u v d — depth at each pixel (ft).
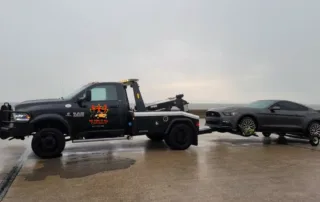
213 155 25.38
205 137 39.60
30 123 23.50
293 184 16.47
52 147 23.93
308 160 23.35
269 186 16.06
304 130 33.19
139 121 27.04
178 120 28.14
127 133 27.58
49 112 24.17
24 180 17.35
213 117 33.19
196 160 23.12
